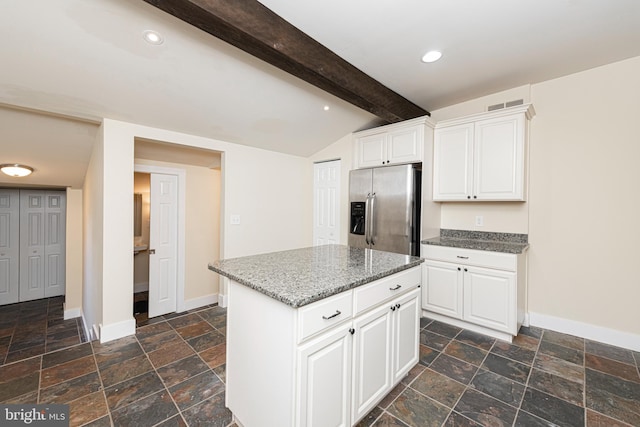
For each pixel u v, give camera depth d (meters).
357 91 2.48
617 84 2.38
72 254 4.30
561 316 2.66
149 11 1.62
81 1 1.51
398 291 1.76
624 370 2.03
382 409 1.64
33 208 4.91
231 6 1.60
